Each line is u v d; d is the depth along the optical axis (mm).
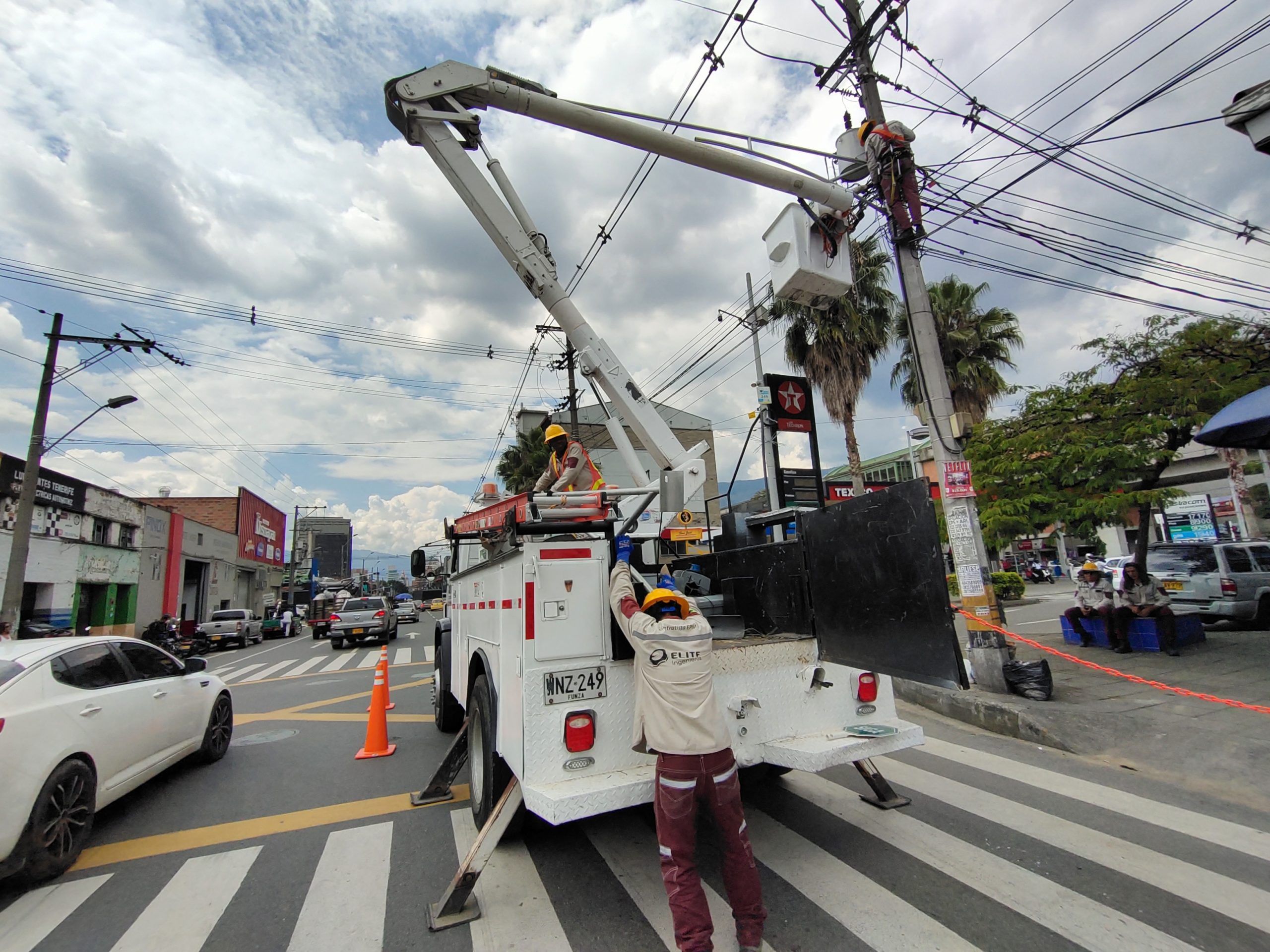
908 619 3012
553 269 5285
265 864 3973
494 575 3963
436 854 4016
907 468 39469
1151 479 9156
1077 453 8797
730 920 3061
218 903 3479
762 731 3527
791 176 5410
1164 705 6312
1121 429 8781
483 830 3318
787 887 3342
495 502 8711
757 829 4094
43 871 3771
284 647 25656
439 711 7359
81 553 21938
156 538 28312
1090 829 3965
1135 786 4742
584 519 3539
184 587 34125
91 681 4652
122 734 4703
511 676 3381
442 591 7824
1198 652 8852
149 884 3754
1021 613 16906
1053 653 6684
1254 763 4801
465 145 5332
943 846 3758
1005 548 10703
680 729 2779
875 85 8500
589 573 3385
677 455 5012
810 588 3875
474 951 2914
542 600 3258
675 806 2715
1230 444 6898
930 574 2867
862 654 3361
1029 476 9672
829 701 3768
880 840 3865
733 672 3523
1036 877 3363
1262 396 5961
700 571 5594
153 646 5773
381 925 3186
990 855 3633
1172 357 8648
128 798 5332
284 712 9453
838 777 5039
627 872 3654
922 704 7566
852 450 19969
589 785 3053
